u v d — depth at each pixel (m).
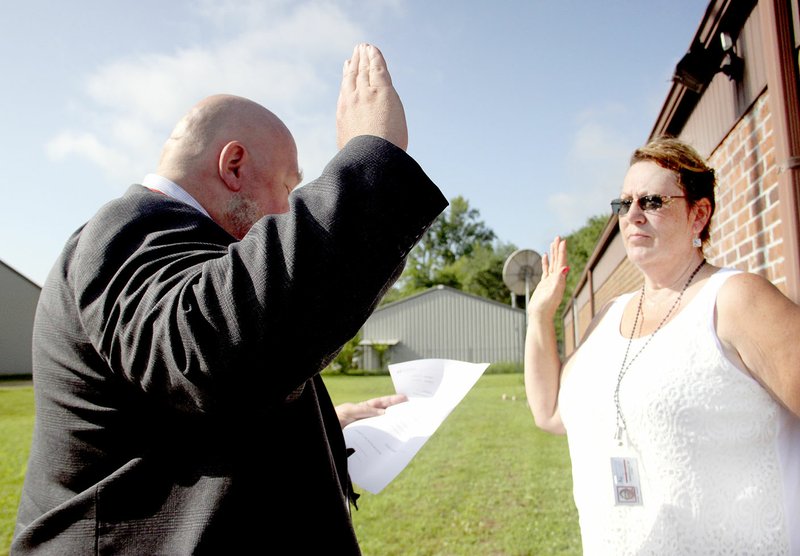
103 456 0.91
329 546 0.99
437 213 0.81
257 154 1.16
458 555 3.77
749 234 2.99
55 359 0.96
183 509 0.88
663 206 1.62
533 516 4.49
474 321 42.00
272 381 0.74
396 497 5.20
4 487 5.77
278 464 0.94
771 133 2.65
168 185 1.09
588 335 1.85
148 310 0.77
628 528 1.47
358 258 0.74
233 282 0.72
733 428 1.39
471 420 10.32
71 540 0.89
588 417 1.63
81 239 0.96
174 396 0.79
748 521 1.35
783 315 1.35
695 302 1.50
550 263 2.00
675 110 4.31
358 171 0.77
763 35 2.48
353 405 1.73
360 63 0.96
